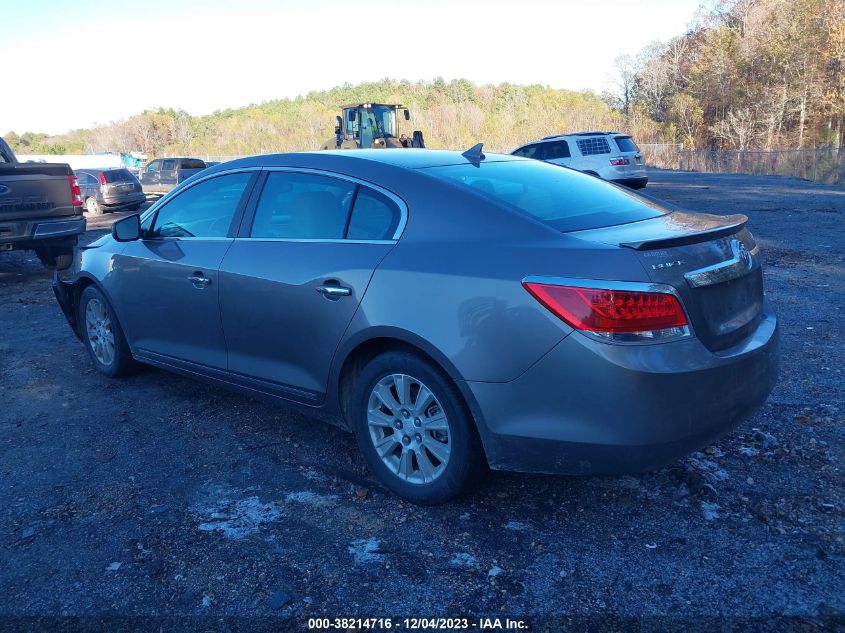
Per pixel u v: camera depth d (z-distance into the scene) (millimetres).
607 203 3664
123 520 3352
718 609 2623
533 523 3229
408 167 3666
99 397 5020
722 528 3133
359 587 2818
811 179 24750
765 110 49000
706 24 63906
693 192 19609
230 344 4176
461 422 3141
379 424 3479
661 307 2787
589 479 3596
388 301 3283
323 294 3551
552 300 2855
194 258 4320
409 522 3271
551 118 76250
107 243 5211
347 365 3602
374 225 3555
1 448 4188
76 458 4035
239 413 4660
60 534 3240
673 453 2881
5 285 9859
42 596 2807
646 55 66688
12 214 9242
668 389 2791
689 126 57656
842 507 3248
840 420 4121
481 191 3436
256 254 3957
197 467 3891
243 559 3020
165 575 2922
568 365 2834
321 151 4074
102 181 22656
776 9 51469
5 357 6066
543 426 2928
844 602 2631
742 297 3242
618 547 3023
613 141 18062
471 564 2943
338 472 3793
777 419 4172
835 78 43844
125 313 4957
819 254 9320
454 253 3191
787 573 2807
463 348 3043
